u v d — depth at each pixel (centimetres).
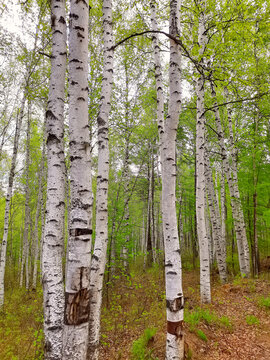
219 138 951
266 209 1062
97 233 394
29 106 1069
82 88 242
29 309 746
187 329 470
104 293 721
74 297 204
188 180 1755
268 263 1212
